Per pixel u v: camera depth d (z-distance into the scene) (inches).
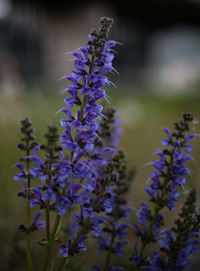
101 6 162.2
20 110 68.8
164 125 76.5
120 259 29.3
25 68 155.9
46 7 161.3
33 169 22.1
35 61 161.8
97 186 23.0
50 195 21.9
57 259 29.3
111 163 23.3
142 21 192.7
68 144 22.4
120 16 181.3
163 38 260.8
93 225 22.9
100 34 22.6
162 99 136.9
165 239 23.0
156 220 23.8
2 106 67.9
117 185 25.3
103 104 26.5
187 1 173.6
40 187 22.5
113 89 152.3
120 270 25.0
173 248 22.8
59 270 22.9
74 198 22.4
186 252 22.8
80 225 22.9
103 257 29.5
